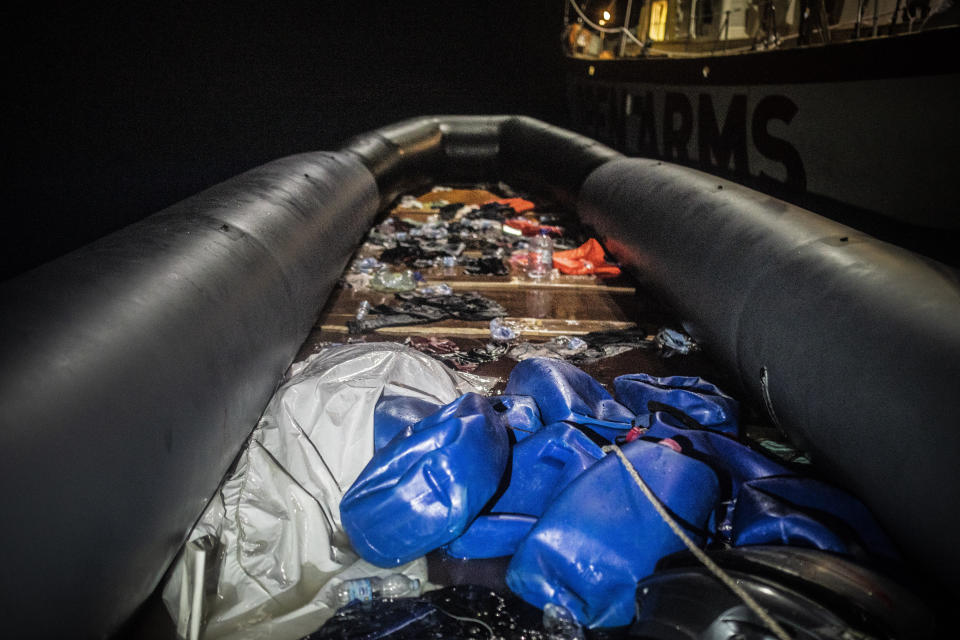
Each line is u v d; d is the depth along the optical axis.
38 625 1.66
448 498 2.32
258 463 2.84
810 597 1.85
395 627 2.24
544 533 2.23
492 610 2.30
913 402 2.22
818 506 2.40
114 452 2.02
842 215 4.91
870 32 5.30
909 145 4.22
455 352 4.45
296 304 3.90
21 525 1.67
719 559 2.10
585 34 11.54
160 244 3.04
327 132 14.91
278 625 2.29
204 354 2.68
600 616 2.16
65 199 9.00
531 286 5.80
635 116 8.68
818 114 5.05
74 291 2.36
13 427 1.75
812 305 2.95
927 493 2.08
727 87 6.29
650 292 5.21
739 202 4.29
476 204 9.23
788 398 2.94
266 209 4.16
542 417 3.12
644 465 2.38
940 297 2.49
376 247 6.93
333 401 2.99
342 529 2.68
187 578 2.39
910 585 2.12
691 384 3.37
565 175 7.98
